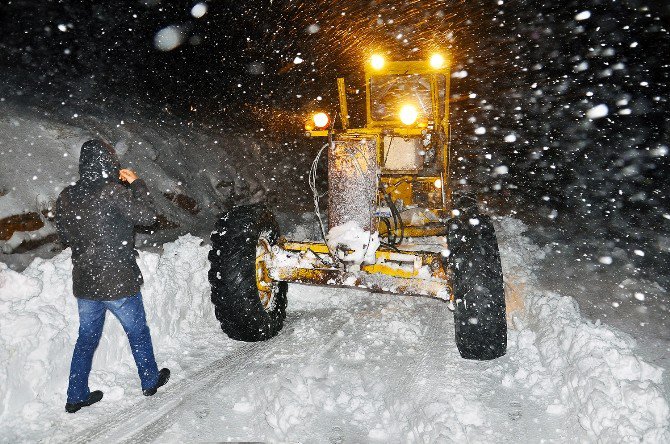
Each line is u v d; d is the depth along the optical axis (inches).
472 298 143.9
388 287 157.8
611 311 187.3
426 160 195.9
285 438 121.5
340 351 164.7
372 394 139.1
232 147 329.7
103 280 124.8
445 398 131.3
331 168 164.1
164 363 156.5
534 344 160.9
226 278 157.8
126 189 126.1
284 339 174.7
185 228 249.6
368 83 211.2
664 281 215.5
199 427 125.3
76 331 145.3
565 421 126.0
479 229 151.9
